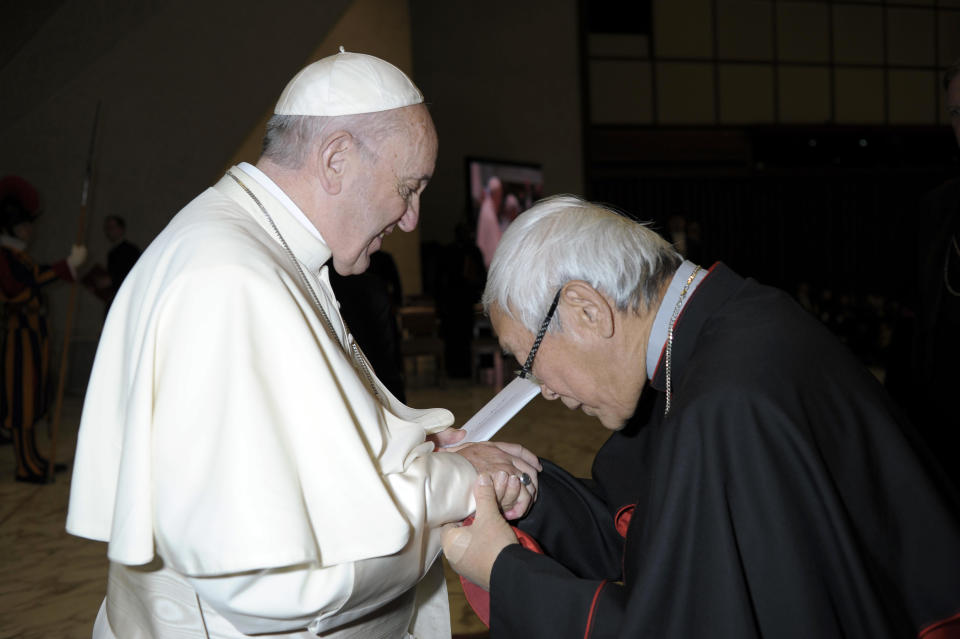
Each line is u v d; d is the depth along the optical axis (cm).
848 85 1417
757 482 92
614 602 105
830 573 91
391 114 114
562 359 117
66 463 517
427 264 1121
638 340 115
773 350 102
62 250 776
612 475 151
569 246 112
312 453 99
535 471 141
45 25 759
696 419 96
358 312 296
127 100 770
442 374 791
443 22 1262
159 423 96
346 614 104
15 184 487
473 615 274
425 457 117
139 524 94
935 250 209
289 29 780
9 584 308
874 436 102
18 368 469
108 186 775
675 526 94
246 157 780
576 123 1313
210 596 98
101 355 110
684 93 1362
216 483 93
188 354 97
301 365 100
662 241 118
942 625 94
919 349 214
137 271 112
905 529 98
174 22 770
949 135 1448
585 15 1304
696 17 1359
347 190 115
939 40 1447
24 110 761
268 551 91
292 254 115
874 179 1473
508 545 118
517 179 1227
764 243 1447
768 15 1384
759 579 91
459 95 1269
